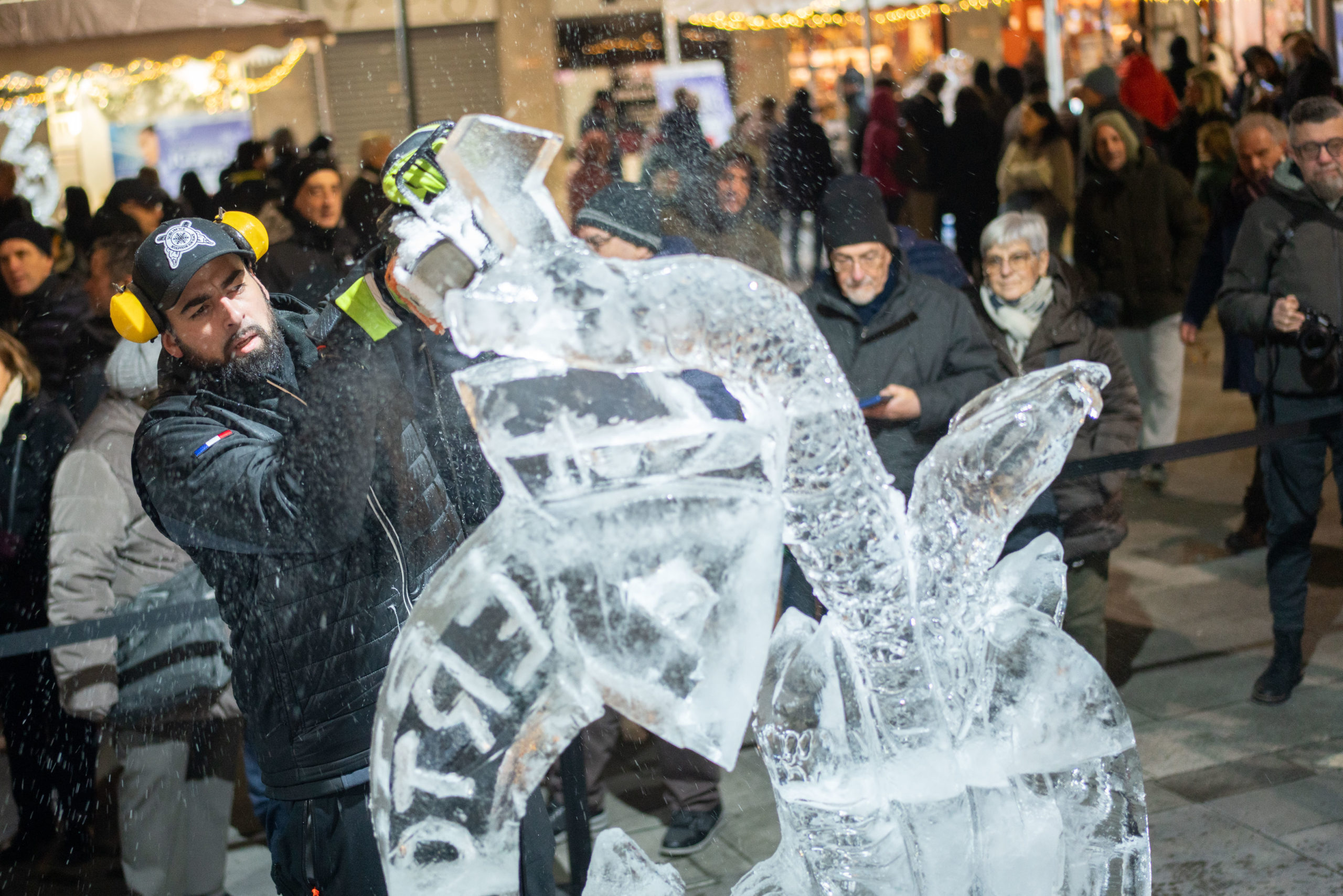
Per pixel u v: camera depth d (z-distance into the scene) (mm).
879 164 5867
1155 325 4812
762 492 1125
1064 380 1257
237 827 3045
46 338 2908
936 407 2703
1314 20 8531
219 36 5867
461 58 7180
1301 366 3189
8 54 5691
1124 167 4652
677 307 1055
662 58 7535
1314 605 3926
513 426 1104
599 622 1099
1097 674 1311
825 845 1231
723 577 1109
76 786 2885
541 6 7141
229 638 2605
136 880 2625
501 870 1146
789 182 5184
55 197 7512
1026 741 1297
